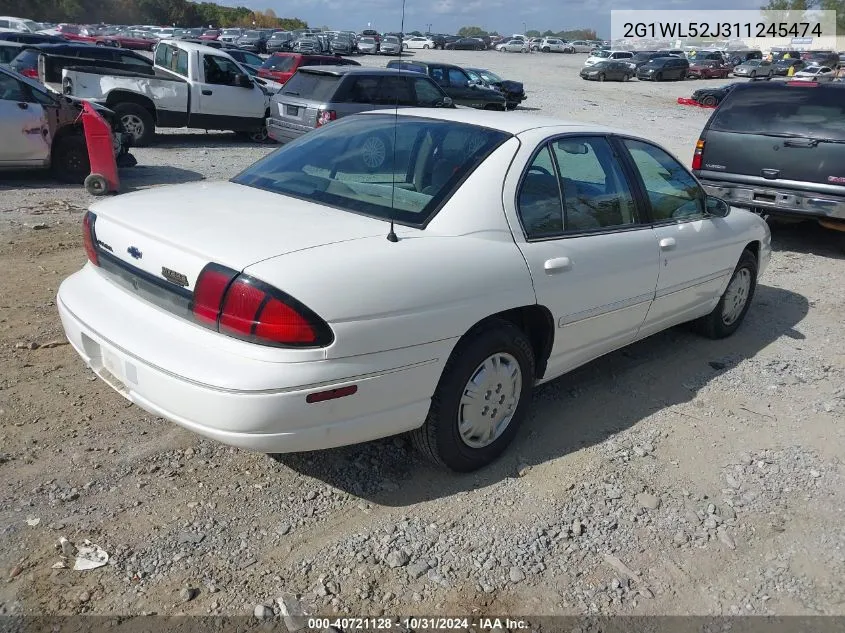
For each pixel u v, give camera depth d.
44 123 9.61
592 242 3.78
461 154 3.47
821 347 5.48
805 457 3.84
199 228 2.94
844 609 2.80
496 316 3.37
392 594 2.70
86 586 2.63
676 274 4.46
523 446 3.78
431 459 3.38
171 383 2.70
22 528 2.89
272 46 45.09
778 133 8.13
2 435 3.49
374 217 3.19
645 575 2.91
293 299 2.61
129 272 3.06
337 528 3.04
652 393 4.51
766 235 5.62
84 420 3.68
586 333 3.89
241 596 2.64
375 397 2.87
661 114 26.75
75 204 8.63
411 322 2.89
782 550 3.11
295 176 3.66
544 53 73.56
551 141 3.73
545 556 2.97
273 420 2.64
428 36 67.81
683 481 3.56
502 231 3.33
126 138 10.46
